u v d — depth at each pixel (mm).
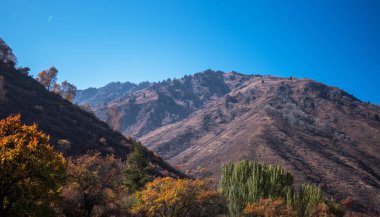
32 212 19500
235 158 145875
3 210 18656
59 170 20031
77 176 27500
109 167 29906
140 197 32156
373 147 193750
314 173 121938
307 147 157500
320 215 39125
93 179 27766
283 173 42312
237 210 37781
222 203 33844
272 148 148375
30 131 20266
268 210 33906
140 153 51125
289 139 167000
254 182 39781
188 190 30781
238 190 40250
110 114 161500
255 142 158375
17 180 18656
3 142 18734
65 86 140625
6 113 69875
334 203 49781
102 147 77312
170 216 30484
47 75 130125
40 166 18797
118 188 30859
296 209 39656
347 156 161750
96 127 91312
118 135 97250
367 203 100812
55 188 20125
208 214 31766
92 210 29531
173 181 32281
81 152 68750
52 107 88938
